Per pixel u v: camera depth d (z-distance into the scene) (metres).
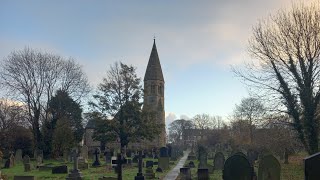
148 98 92.25
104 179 20.33
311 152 25.95
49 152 49.62
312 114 25.98
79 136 57.03
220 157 28.73
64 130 48.81
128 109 49.41
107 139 49.19
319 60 26.44
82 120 57.31
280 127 28.73
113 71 54.41
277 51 27.81
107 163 36.41
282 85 27.38
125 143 49.56
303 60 26.59
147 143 68.06
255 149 36.38
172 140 141.00
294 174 24.56
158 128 51.19
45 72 50.44
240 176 13.69
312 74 26.39
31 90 49.53
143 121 50.00
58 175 26.16
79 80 69.31
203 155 28.14
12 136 51.16
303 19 27.23
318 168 8.93
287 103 27.09
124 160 18.00
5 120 52.31
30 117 49.72
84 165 33.06
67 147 48.62
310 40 26.64
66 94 52.59
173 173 29.64
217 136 79.31
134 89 50.59
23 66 48.88
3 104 54.25
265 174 14.41
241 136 58.78
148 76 93.31
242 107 67.88
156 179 24.55
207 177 17.94
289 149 33.34
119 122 49.53
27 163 31.70
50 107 51.06
